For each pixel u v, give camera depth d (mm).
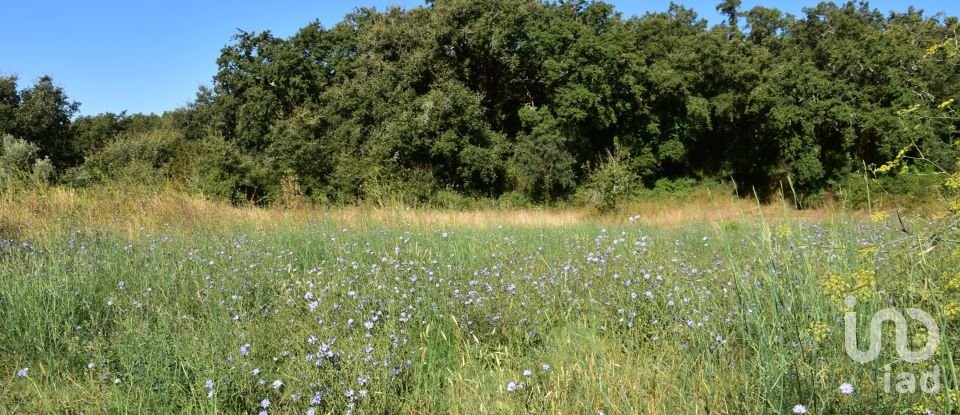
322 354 3557
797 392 2799
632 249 5988
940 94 24453
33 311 4566
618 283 4953
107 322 4754
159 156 26359
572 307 4621
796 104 27266
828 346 2891
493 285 5062
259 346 4207
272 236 8250
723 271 5180
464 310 4625
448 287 4957
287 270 6066
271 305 5125
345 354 3674
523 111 29578
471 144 28469
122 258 6566
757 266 3926
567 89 28609
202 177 21406
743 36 33125
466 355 4117
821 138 27641
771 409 2820
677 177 31594
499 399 3461
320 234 8336
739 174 29938
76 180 19688
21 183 10688
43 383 3814
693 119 30094
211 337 4176
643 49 31344
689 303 4359
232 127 33906
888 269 3307
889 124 24297
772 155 28812
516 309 4590
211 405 3326
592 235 9078
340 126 28578
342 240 7770
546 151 28125
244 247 7145
